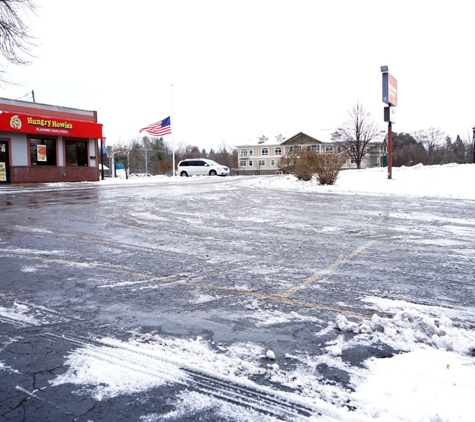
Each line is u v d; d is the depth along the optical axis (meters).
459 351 3.31
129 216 11.10
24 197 16.38
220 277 5.40
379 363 3.12
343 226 9.59
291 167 28.08
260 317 4.04
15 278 5.31
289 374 2.97
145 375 2.97
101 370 3.04
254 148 92.81
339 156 23.39
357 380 2.89
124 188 21.94
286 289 4.90
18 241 7.67
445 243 7.65
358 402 2.63
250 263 6.14
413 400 2.62
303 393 2.74
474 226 9.56
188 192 19.17
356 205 13.89
